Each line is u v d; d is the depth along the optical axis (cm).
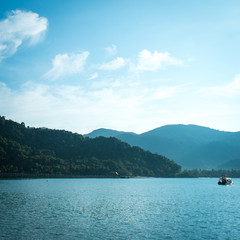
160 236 5772
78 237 5597
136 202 11112
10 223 6600
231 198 13388
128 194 14700
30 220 6962
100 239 5497
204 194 15662
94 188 18612
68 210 8550
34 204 9688
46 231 5966
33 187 17850
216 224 6906
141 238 5606
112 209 9012
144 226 6600
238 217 7862
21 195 12638
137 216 7844
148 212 8556
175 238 5650
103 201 11119
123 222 6994
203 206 10138
